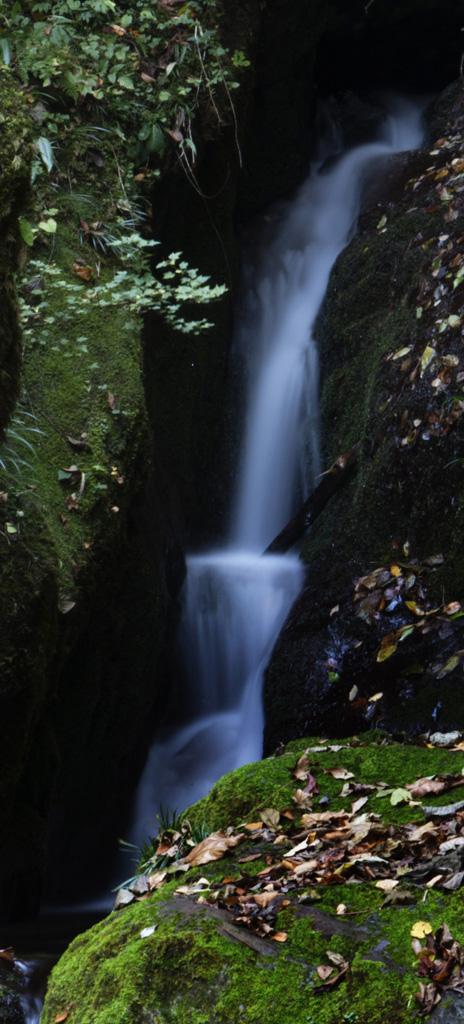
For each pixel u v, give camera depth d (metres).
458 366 5.91
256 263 8.92
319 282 8.75
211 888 2.41
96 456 4.52
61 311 4.94
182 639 6.54
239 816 2.95
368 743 3.60
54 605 3.85
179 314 7.04
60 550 4.02
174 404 7.07
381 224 8.16
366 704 5.14
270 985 2.01
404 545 5.84
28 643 3.64
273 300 8.84
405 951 2.04
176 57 6.06
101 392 4.76
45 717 4.36
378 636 5.46
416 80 10.60
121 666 5.24
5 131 2.92
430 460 5.81
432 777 2.90
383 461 6.14
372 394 6.60
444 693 4.84
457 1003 1.88
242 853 2.64
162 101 5.94
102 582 4.61
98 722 5.06
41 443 4.38
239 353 8.50
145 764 5.95
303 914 2.23
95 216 5.41
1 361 3.16
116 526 4.60
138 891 2.67
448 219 7.32
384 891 2.30
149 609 5.37
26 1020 2.84
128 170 5.70
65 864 4.82
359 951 2.08
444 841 2.47
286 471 8.01
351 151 9.68
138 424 4.87
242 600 6.61
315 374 8.08
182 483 7.16
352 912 2.23
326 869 2.44
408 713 4.91
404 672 5.14
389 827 2.60
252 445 8.30
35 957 3.27
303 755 3.19
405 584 5.55
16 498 3.90
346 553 6.16
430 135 9.43
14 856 3.98
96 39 5.63
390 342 6.82
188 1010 2.00
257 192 9.03
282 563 6.79
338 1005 1.94
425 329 6.43
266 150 8.91
